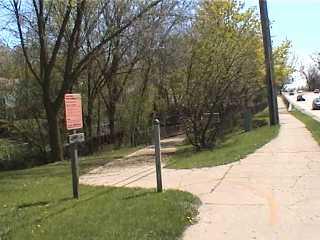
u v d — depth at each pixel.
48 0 23.25
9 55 28.77
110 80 30.91
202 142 20.14
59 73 27.97
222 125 23.45
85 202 9.59
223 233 7.33
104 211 8.48
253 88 34.12
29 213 9.10
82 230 7.36
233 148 17.83
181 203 8.81
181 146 24.48
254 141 20.09
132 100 33.66
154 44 26.94
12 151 28.14
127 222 7.61
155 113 34.06
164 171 13.57
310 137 20.92
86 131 30.20
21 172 17.73
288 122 34.53
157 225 7.41
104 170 15.67
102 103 33.50
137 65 31.17
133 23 25.12
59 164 20.00
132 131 33.72
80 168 16.77
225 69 19.95
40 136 28.62
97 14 25.83
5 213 9.31
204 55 19.81
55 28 26.42
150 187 10.88
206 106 19.92
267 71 30.69
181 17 23.77
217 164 13.91
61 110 26.44
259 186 10.49
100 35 27.36
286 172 12.02
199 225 7.77
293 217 8.02
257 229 7.46
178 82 20.30
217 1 23.27
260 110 62.78
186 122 20.58
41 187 12.62
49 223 8.02
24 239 7.27
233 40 21.00
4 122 28.81
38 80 24.03
